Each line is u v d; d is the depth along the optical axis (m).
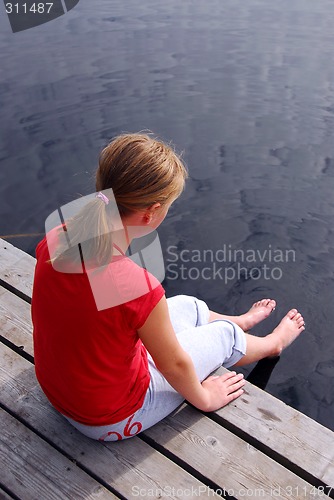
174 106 5.07
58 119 4.87
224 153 4.35
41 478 1.76
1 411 1.99
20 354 2.22
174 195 1.50
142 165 1.41
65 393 1.67
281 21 7.15
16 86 5.44
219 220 3.63
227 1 8.05
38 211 3.77
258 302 2.91
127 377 1.67
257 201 3.80
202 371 1.99
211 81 5.52
